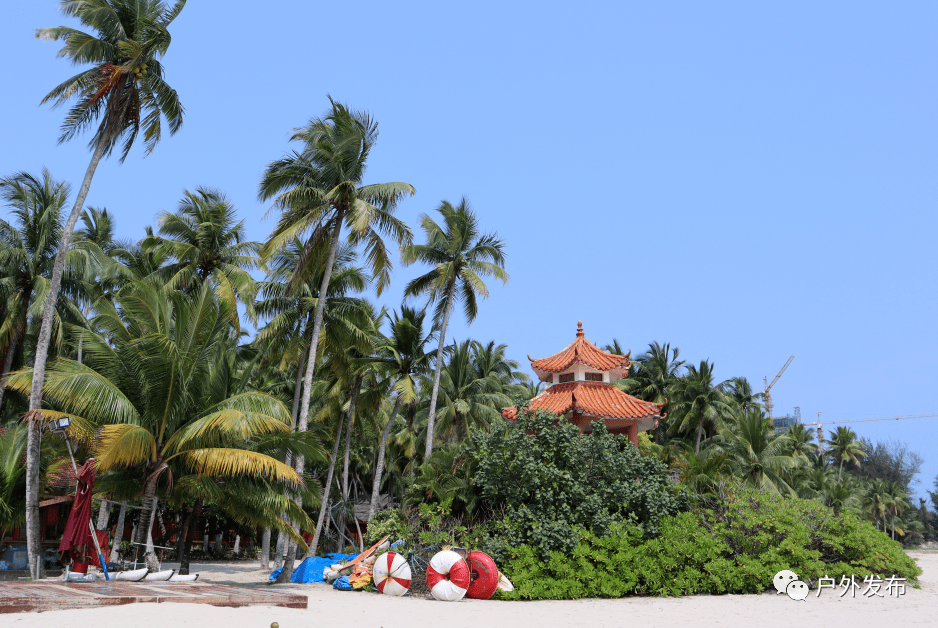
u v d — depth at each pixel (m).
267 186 25.36
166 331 20.52
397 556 19.39
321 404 42.69
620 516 20.69
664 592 19.09
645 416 24.14
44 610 11.44
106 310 19.92
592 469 21.48
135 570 16.78
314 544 32.16
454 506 22.77
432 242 33.41
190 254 30.62
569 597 18.62
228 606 13.43
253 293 30.70
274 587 21.84
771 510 21.89
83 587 14.14
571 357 26.02
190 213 32.81
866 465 100.88
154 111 23.25
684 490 22.12
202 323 20.78
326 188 25.34
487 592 18.28
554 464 21.00
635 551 19.45
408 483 45.81
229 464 18.66
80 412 18.86
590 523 20.33
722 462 26.41
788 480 54.81
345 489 39.25
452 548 20.20
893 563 22.39
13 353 30.05
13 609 11.30
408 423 48.06
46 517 28.83
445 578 18.25
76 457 21.12
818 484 68.25
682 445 55.44
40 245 27.83
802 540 21.08
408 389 33.38
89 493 15.84
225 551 45.56
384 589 19.28
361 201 23.84
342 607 15.88
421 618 14.45
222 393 22.12
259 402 20.05
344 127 25.20
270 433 21.52
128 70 21.36
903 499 88.88
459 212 33.50
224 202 31.78
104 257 28.70
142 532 18.91
